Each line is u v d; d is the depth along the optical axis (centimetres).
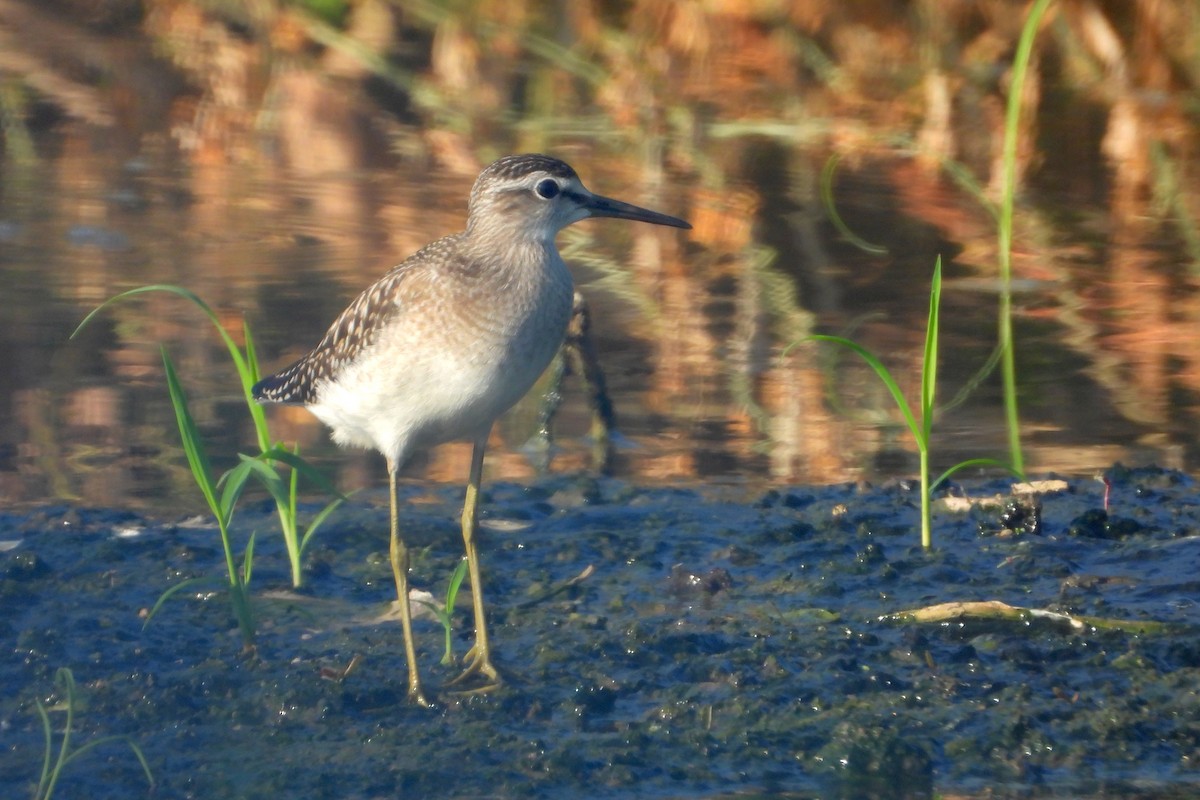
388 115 2219
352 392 880
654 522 1056
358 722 774
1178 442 1215
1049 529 1047
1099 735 781
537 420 1277
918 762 752
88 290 1487
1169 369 1369
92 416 1219
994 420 1266
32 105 2170
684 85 2320
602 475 1157
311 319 1416
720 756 758
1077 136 2166
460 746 752
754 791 731
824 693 812
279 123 2167
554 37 2398
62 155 2008
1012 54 2362
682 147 2098
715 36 2388
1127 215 1853
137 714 770
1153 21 2289
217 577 870
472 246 891
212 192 1858
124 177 1917
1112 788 738
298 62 2366
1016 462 1007
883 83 2331
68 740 716
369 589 943
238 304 1453
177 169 1962
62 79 2259
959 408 1291
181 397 808
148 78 2292
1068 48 2320
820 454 1197
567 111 2238
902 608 917
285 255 1611
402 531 1028
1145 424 1251
